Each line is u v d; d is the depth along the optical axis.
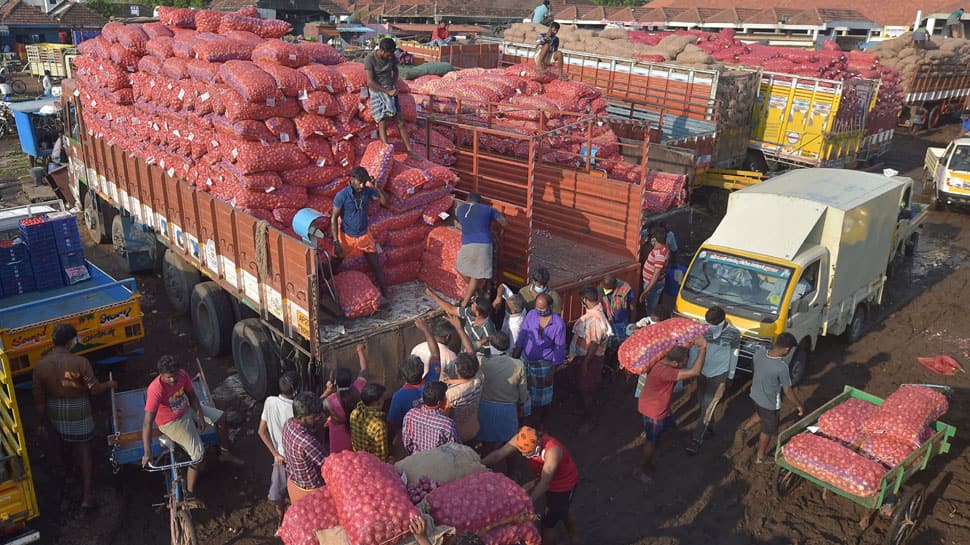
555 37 14.88
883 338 11.77
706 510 7.37
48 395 6.55
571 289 9.52
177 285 10.77
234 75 8.36
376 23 49.09
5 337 7.93
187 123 9.31
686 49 20.30
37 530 6.56
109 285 9.02
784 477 7.43
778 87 19.50
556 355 8.08
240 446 8.09
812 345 10.20
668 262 10.91
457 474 5.36
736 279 9.70
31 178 19.00
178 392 6.40
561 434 8.63
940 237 17.62
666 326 8.15
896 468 6.78
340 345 7.54
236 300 9.43
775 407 7.78
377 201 8.71
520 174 11.44
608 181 10.87
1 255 9.50
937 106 32.28
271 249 7.85
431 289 9.15
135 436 7.18
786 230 9.79
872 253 11.08
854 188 10.90
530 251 9.97
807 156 19.23
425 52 24.03
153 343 10.36
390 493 4.56
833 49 24.06
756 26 47.44
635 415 9.11
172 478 6.46
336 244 8.27
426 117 11.07
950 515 7.42
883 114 22.52
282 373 8.37
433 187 9.12
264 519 6.97
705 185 17.84
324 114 8.79
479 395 6.75
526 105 13.68
